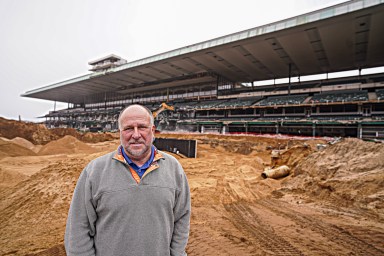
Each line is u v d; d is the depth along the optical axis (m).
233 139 39.03
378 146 11.16
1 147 25.53
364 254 5.28
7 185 14.28
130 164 2.13
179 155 26.20
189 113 58.03
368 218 7.37
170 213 2.13
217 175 16.19
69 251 1.98
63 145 30.92
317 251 5.51
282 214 8.40
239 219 7.99
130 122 2.09
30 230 7.67
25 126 42.31
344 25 34.69
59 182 11.33
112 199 1.93
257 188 12.77
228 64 55.00
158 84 70.06
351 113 38.06
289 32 37.66
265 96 52.78
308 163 13.55
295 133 40.91
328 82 51.88
